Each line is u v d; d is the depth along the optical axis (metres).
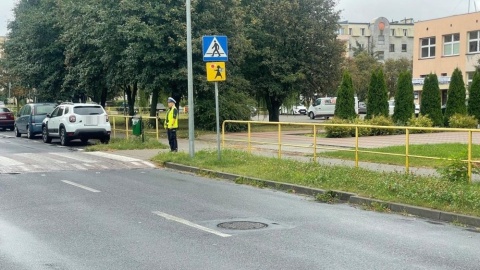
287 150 19.06
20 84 39.94
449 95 31.95
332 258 6.75
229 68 30.09
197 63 28.16
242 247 7.27
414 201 9.88
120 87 36.66
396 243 7.53
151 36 26.84
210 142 23.98
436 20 53.28
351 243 7.52
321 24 38.75
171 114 18.89
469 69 49.84
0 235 7.89
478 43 49.31
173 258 6.73
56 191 11.80
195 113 30.83
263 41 37.66
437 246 7.38
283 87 38.72
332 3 39.59
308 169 13.65
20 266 6.39
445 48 52.78
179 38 27.31
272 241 7.60
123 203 10.46
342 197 10.99
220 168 14.90
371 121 27.39
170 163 16.31
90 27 29.53
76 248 7.20
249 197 11.34
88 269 6.27
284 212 9.75
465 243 7.55
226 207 10.17
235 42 29.38
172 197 11.22
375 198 10.41
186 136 27.50
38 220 8.89
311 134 27.16
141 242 7.52
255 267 6.36
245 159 16.09
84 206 10.12
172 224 8.65
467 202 9.41
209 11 28.45
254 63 37.84
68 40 33.00
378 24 112.44
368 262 6.58
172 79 27.88
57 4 34.78
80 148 22.52
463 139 21.03
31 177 13.91
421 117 29.56
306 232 8.18
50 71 37.62
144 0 27.62
